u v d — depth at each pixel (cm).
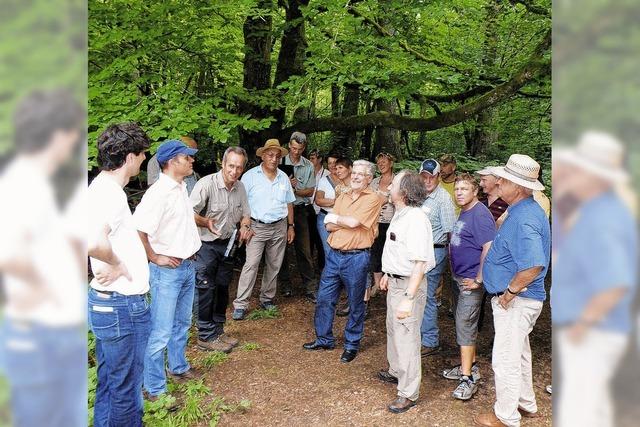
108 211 192
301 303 499
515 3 514
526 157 246
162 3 463
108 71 427
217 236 358
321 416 292
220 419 288
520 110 673
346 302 507
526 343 277
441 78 468
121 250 203
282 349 387
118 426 213
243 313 453
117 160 202
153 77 456
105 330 205
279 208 450
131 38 452
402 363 292
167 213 275
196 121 420
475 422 281
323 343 385
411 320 289
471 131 909
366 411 295
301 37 604
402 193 285
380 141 851
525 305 250
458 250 311
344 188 455
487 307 501
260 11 480
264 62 610
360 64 471
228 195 370
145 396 300
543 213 245
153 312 288
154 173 413
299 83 468
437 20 527
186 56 521
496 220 404
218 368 351
